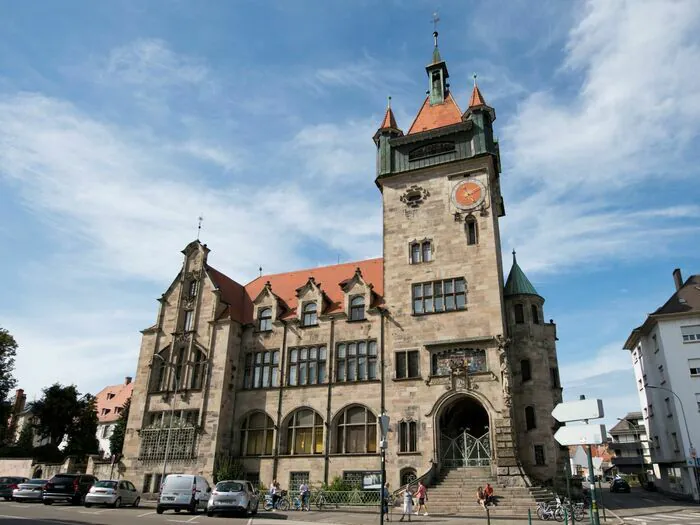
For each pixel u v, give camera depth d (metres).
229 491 28.41
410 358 40.19
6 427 78.31
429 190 44.78
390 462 37.66
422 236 43.59
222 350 45.03
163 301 49.53
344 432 40.38
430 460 36.50
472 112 45.34
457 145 45.03
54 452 68.06
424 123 49.09
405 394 38.97
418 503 30.34
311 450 40.94
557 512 27.48
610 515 30.73
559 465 36.72
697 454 49.50
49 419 73.94
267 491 39.09
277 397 43.34
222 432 42.81
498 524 25.38
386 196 46.34
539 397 37.94
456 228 42.62
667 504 39.19
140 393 46.69
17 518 22.36
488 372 36.97
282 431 42.25
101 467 46.41
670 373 52.88
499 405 35.91
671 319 54.25
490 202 42.25
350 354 42.38
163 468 42.16
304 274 51.62
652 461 64.50
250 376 45.22
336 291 47.19
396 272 43.22
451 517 28.77
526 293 41.06
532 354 39.25
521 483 32.72
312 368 43.34
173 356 46.75
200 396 44.22
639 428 103.31
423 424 37.66
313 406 41.84
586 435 13.66
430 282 41.81
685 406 51.41
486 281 39.97
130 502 34.62
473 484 33.44
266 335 46.06
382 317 42.12
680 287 58.50
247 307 49.56
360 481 38.12
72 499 33.94
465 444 36.75
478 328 38.72
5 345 68.50
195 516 27.77
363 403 40.22
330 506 35.12
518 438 37.28
